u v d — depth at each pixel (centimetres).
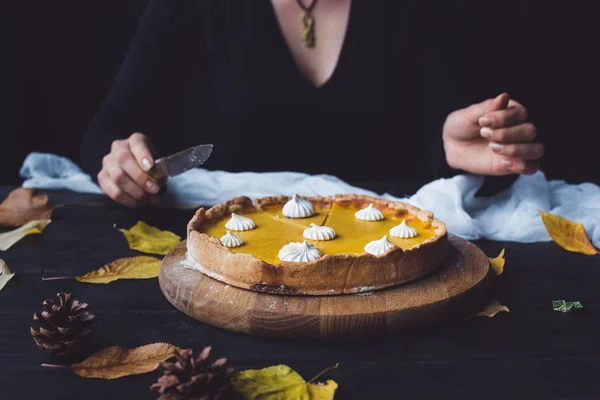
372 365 99
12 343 106
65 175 211
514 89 316
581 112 337
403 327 108
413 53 243
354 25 229
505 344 106
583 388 93
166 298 122
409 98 252
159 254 145
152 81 236
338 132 244
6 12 303
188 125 331
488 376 96
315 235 129
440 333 110
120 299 122
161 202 178
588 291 126
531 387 93
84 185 195
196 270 123
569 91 333
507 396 91
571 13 314
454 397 91
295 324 106
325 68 237
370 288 114
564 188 179
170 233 155
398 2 232
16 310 118
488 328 112
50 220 165
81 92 332
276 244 126
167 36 239
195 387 84
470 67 250
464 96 240
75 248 149
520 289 127
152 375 97
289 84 236
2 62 308
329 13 230
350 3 229
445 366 99
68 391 92
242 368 98
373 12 232
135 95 232
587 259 143
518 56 307
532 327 112
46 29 316
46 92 326
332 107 238
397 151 258
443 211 157
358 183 196
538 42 315
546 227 150
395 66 238
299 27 232
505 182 173
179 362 87
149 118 242
